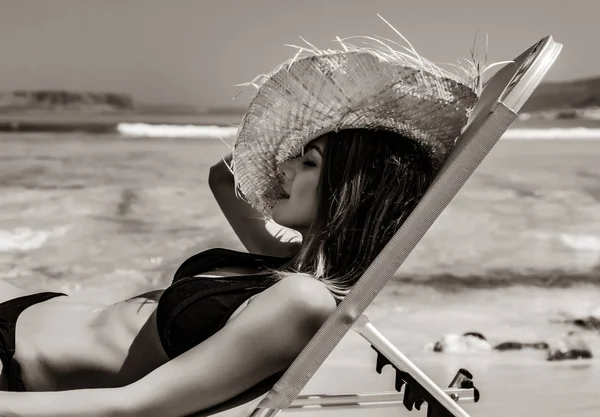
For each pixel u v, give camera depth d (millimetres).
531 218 4387
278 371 1271
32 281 3297
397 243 1235
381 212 1342
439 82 1375
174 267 3498
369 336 1345
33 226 4051
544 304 3168
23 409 1181
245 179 1515
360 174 1351
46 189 4855
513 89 1271
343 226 1340
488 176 5465
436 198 1240
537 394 2344
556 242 3990
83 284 3281
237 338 1232
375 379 2398
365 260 1337
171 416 1228
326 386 2328
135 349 1385
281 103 1402
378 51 1430
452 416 1400
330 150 1372
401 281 3412
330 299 1266
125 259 3582
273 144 1432
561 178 5414
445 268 3584
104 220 4195
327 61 1373
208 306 1305
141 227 4078
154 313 1414
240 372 1236
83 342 1425
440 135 1398
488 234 4090
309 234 1362
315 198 1387
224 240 3873
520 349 2715
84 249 3721
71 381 1402
